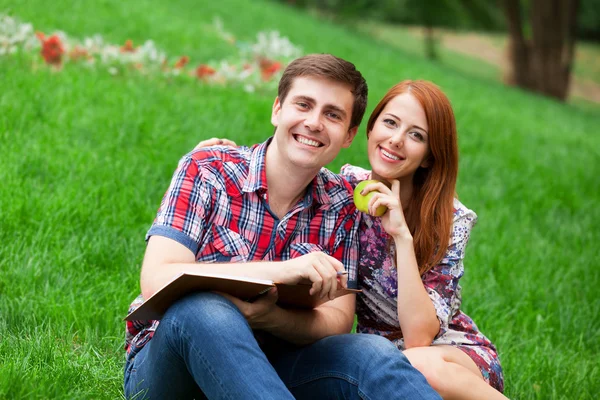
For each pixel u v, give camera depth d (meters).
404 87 3.56
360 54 18.59
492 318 5.21
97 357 3.74
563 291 5.98
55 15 11.30
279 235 3.29
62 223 5.09
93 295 4.37
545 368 4.57
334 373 3.05
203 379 2.79
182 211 3.14
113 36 11.35
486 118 13.30
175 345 2.84
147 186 6.00
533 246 7.02
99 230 5.08
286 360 3.23
